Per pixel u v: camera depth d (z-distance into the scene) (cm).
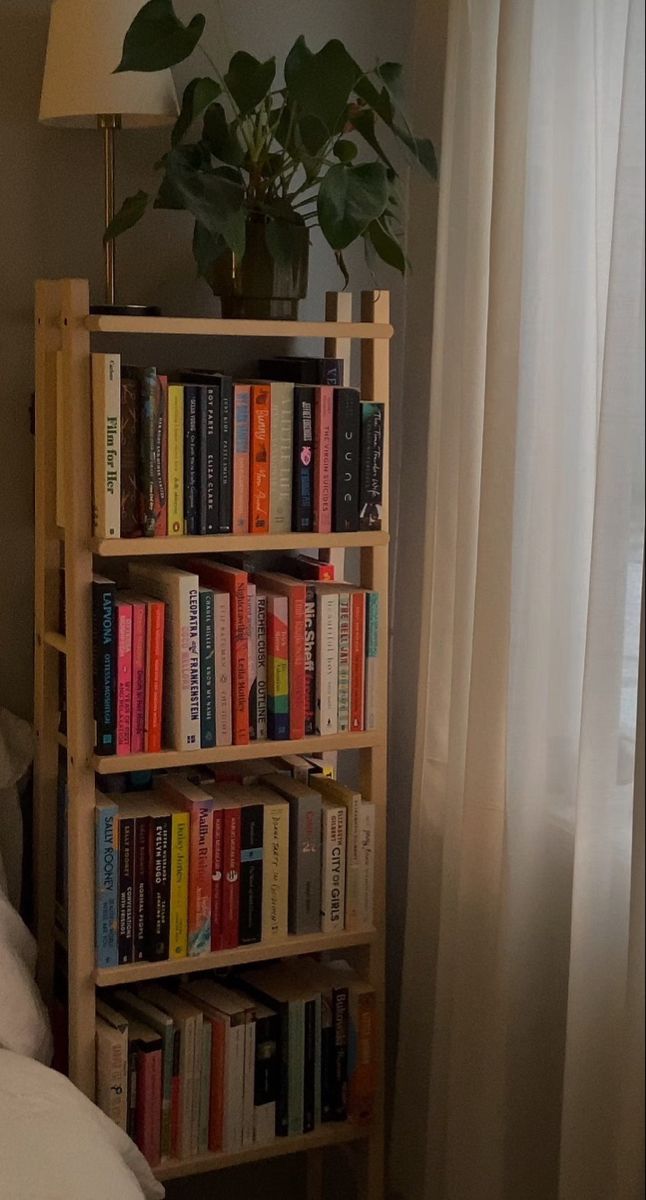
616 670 161
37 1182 151
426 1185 207
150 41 178
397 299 231
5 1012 186
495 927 191
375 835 208
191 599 190
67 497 186
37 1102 168
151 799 202
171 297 219
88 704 189
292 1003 205
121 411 183
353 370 233
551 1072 191
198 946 198
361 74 179
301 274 201
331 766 221
